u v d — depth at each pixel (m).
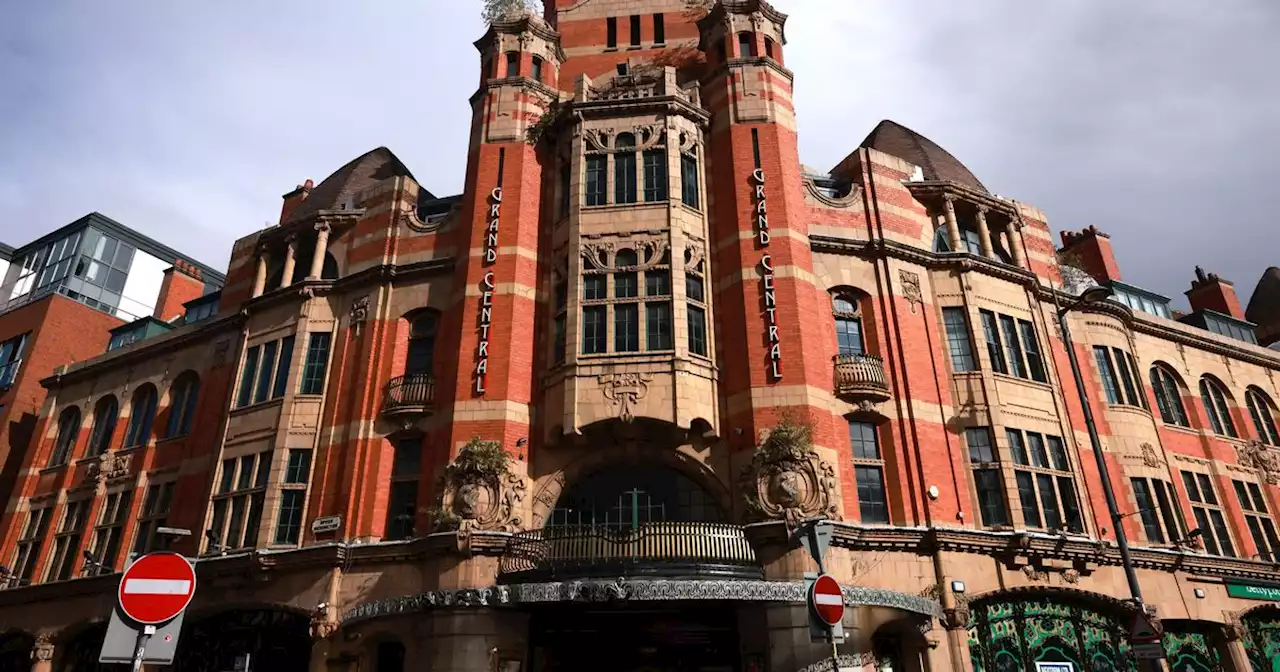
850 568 17.34
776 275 20.02
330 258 25.03
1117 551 20.19
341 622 17.94
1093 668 19.16
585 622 17.33
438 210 25.08
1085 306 24.67
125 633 7.28
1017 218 24.98
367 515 19.69
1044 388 22.28
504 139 22.91
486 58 24.98
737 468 18.23
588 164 21.78
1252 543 24.78
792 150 22.39
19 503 28.30
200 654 20.84
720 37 24.11
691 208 21.16
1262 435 28.69
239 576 19.91
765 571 16.61
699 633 17.28
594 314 19.72
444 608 16.45
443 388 20.36
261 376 23.61
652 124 21.97
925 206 24.17
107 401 29.16
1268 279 38.03
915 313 21.83
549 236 21.91
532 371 20.02
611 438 18.89
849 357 20.30
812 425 18.19
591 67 25.84
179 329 27.55
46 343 33.47
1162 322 27.48
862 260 22.05
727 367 19.50
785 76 23.45
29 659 24.67
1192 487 24.97
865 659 16.19
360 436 20.73
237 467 22.05
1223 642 21.95
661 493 18.92
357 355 22.42
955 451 20.34
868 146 27.88
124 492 25.97
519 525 17.88
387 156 28.19
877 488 19.44
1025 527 19.70
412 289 22.77
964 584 18.41
